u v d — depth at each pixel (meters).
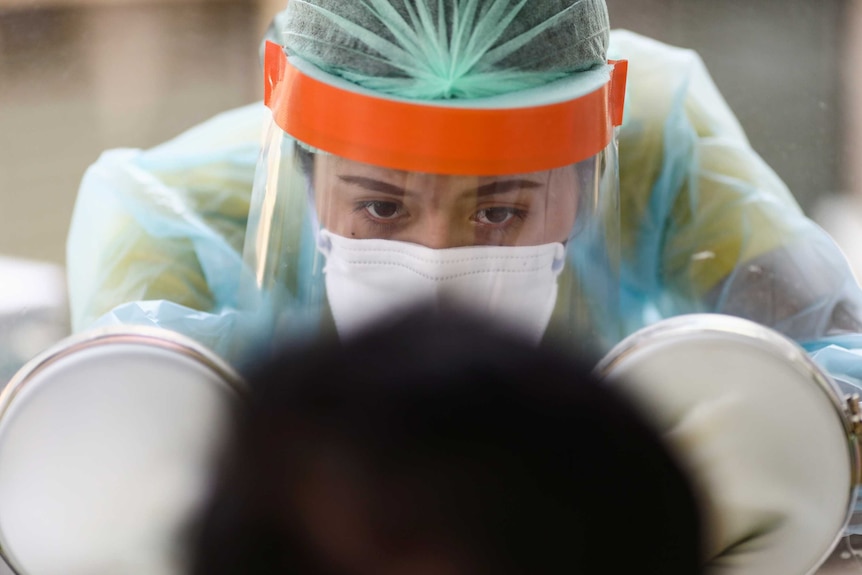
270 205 3.97
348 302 3.76
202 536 1.87
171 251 4.86
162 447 2.49
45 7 11.22
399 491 1.66
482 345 1.75
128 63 11.01
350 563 1.70
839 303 4.92
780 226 5.05
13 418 2.49
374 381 1.72
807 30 10.16
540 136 3.51
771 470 2.59
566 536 1.65
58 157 9.80
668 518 1.71
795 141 9.04
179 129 10.34
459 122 3.43
